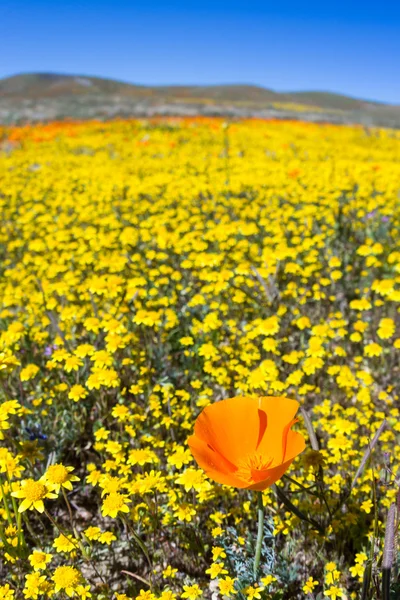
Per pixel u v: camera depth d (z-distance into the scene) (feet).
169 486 8.61
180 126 74.28
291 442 4.99
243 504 8.14
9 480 7.28
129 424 10.43
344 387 11.87
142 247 20.94
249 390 10.84
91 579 7.89
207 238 19.43
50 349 12.14
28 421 10.23
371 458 9.40
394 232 21.67
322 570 7.72
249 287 16.62
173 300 15.21
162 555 8.12
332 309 16.28
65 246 19.84
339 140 67.00
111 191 29.53
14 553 7.06
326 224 22.70
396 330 14.74
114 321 11.15
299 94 315.58
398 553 6.26
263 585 6.55
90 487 9.50
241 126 76.07
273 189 28.30
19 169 40.78
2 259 22.59
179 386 12.14
